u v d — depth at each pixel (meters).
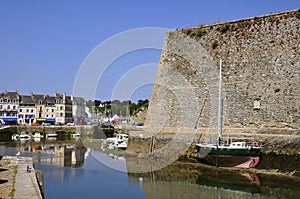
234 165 22.89
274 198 16.62
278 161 21.45
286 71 24.44
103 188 18.88
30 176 16.61
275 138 22.14
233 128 25.62
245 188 18.70
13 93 85.12
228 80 26.97
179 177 21.69
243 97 25.92
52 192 17.89
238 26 27.53
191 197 17.06
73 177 21.80
